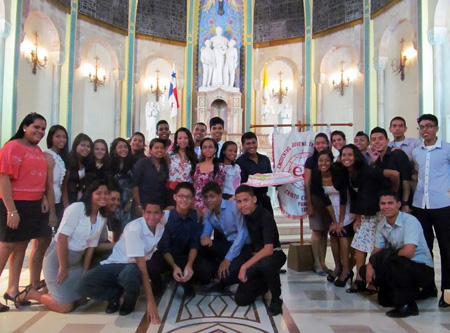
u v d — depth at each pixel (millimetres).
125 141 4922
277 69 14117
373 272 3615
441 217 3850
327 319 3340
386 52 11188
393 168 4156
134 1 13461
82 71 12148
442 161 3906
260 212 3869
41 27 10703
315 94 13266
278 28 13922
